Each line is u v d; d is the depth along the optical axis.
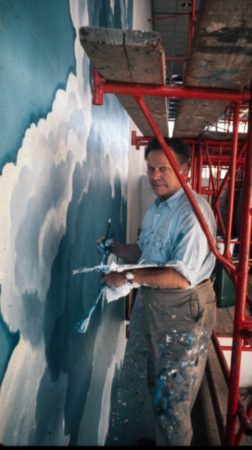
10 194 1.07
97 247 2.40
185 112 2.23
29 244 1.26
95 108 2.43
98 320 2.86
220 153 4.14
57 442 1.72
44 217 1.41
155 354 1.80
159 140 1.51
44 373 1.49
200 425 2.83
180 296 1.73
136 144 4.56
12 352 1.14
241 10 0.85
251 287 5.14
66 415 1.88
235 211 6.41
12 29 1.04
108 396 3.38
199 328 1.75
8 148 1.04
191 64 1.19
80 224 2.09
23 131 1.15
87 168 2.22
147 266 1.53
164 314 1.76
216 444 2.56
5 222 1.05
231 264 1.69
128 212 5.59
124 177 4.70
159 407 1.78
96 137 2.50
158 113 2.18
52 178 1.50
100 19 2.56
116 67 1.21
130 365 4.17
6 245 1.06
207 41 1.01
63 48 1.59
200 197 1.82
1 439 1.08
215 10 0.85
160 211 1.86
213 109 2.11
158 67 1.18
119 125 3.98
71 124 1.78
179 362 1.75
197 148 4.01
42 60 1.31
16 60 1.07
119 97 1.78
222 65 1.19
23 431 1.26
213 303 1.86
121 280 1.59
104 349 3.19
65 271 1.79
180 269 1.58
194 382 1.79
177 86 1.44
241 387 4.05
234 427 1.80
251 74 1.27
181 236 1.69
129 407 3.52
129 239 5.97
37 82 1.26
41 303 1.42
